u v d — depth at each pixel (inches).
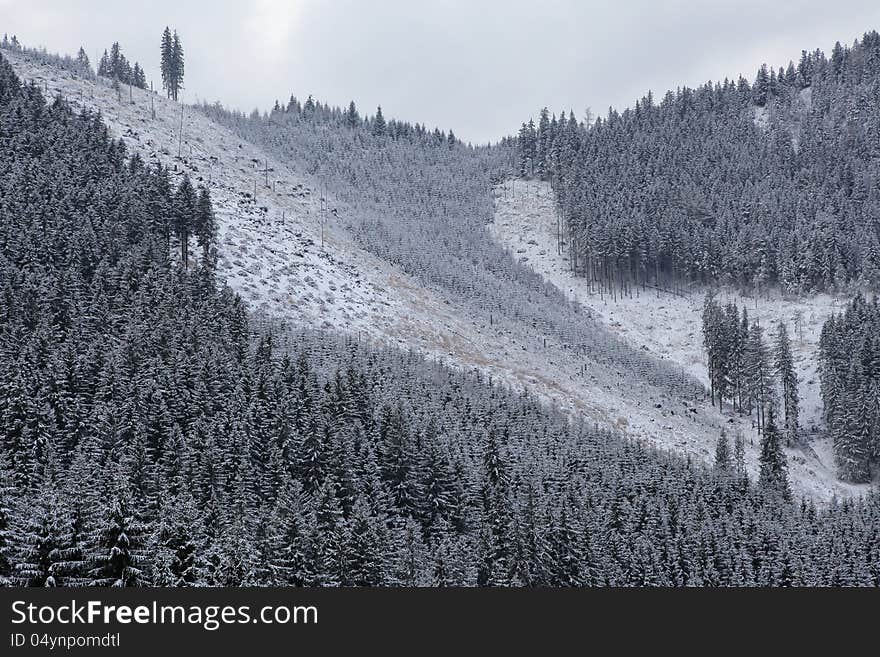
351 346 4330.7
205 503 2495.1
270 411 2972.4
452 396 4005.9
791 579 2940.5
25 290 3496.6
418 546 2488.9
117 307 3607.3
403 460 2960.1
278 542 2123.5
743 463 4389.8
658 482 3545.8
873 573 3129.9
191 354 3326.8
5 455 2365.9
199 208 4697.3
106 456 2618.1
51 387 2837.1
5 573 1609.3
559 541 2672.2
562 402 4731.8
